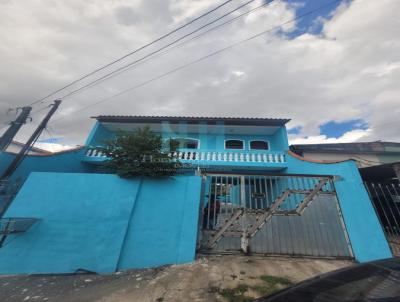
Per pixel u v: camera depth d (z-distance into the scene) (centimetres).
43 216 578
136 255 534
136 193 608
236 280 428
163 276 458
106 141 732
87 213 582
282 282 417
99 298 391
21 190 609
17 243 546
